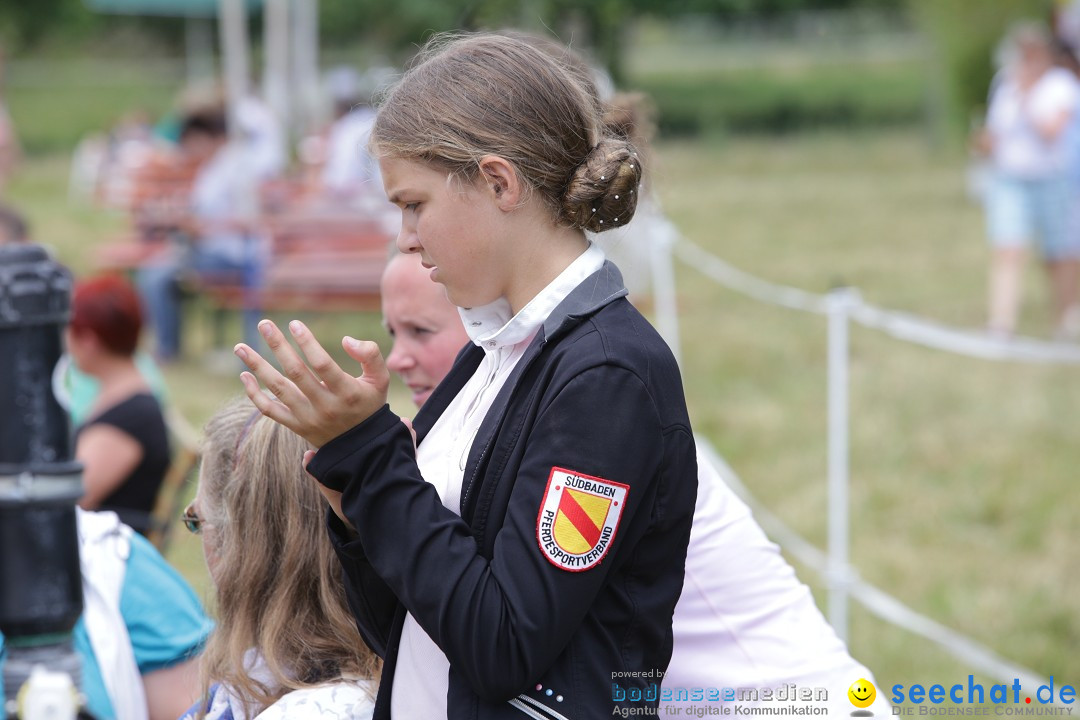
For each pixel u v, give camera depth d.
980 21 32.59
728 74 51.59
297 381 2.52
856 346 14.37
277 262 13.70
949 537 8.80
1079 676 6.70
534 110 2.65
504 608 2.49
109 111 45.31
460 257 2.67
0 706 2.13
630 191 2.72
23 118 44.12
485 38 2.82
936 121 37.12
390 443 2.58
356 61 41.62
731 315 16.27
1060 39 14.55
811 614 3.75
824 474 10.20
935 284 18.16
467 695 2.66
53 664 1.89
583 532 2.50
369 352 2.55
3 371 1.80
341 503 2.64
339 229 13.77
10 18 53.06
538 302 2.69
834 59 53.09
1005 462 10.25
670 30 54.75
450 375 3.08
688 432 2.69
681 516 2.68
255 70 47.69
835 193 29.00
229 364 14.55
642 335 2.69
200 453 3.77
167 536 6.56
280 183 16.92
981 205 26.17
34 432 1.81
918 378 12.91
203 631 3.99
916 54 52.56
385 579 2.58
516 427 2.65
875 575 8.12
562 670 2.61
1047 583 7.89
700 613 3.59
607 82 8.11
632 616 2.66
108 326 6.70
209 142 17.14
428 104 2.65
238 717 3.45
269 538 3.38
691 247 20.19
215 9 20.33
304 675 3.35
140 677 3.91
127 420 6.64
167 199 16.14
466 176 2.63
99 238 24.05
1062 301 14.61
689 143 40.41
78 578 1.88
